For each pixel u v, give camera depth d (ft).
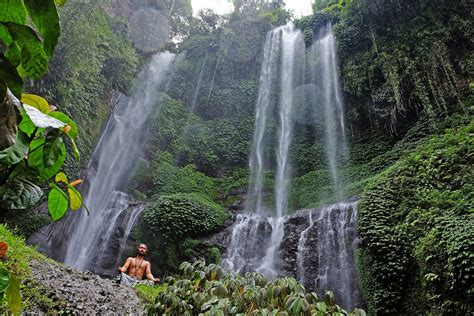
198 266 10.84
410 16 47.98
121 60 48.75
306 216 37.27
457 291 19.92
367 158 46.96
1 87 2.40
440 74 42.75
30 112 3.09
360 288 27.76
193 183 51.08
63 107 34.86
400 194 30.27
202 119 61.57
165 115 57.93
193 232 38.73
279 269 34.22
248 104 61.87
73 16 34.09
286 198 47.67
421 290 23.47
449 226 22.24
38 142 3.60
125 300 14.94
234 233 39.68
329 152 51.88
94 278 15.76
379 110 46.26
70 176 36.19
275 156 56.08
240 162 56.44
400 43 46.57
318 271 31.83
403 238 26.22
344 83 53.16
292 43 64.13
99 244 39.06
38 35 2.79
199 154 56.24
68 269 15.26
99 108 45.14
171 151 55.11
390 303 24.81
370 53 50.06
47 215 33.04
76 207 4.30
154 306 10.05
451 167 28.14
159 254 36.83
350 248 30.48
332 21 61.82
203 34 72.79
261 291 8.93
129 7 66.03
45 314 11.12
